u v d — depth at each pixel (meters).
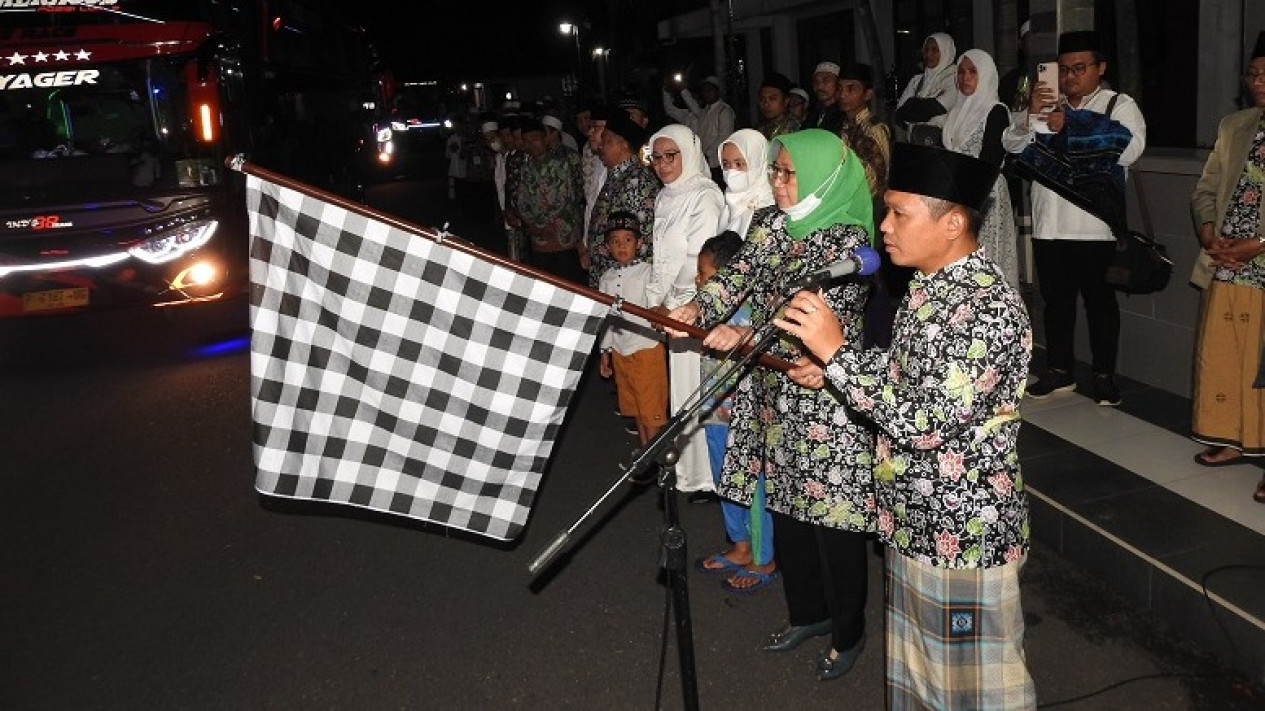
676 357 4.94
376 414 3.02
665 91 14.52
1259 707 3.49
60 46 8.65
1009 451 2.71
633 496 5.72
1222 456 4.73
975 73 5.82
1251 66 4.38
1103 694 3.62
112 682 4.24
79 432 7.41
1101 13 9.55
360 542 5.38
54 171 8.84
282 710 3.97
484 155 16.47
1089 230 5.36
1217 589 3.75
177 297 9.18
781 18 17.55
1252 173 4.42
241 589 4.96
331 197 2.85
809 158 3.41
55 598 4.99
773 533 4.45
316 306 2.94
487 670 4.14
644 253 5.52
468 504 3.11
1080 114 5.20
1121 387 5.87
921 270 2.72
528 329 2.96
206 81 8.91
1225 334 4.57
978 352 2.53
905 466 2.77
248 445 6.90
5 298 8.95
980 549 2.71
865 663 3.96
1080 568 4.39
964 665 2.80
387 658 4.28
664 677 3.99
